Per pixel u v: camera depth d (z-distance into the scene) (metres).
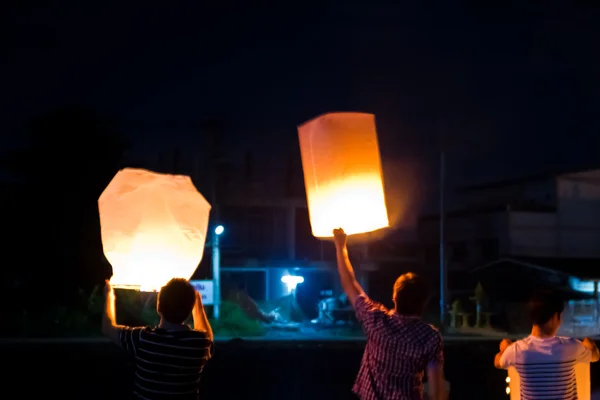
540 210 38.00
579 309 30.66
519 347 4.29
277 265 35.19
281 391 13.48
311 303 35.91
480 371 17.53
